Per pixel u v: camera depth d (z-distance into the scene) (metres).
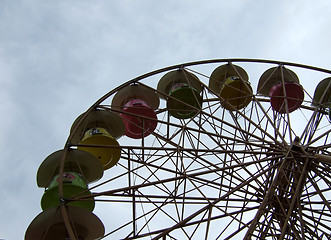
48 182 20.08
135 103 23.83
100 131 21.67
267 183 19.23
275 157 19.17
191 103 24.41
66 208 17.34
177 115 25.12
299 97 24.27
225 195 17.12
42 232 17.53
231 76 25.59
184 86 24.16
